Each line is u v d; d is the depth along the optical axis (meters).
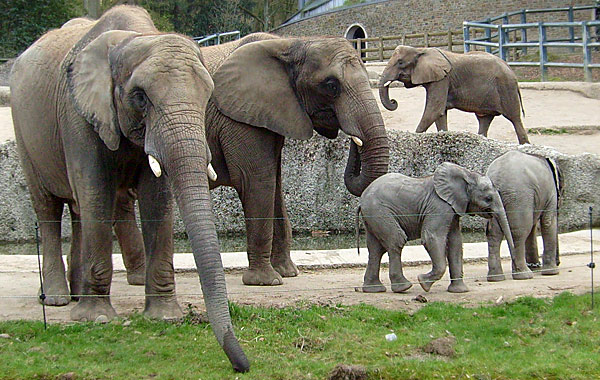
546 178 10.14
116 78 7.11
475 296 8.81
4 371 6.41
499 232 9.83
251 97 9.80
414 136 15.24
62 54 8.41
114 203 7.85
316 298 8.84
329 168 15.11
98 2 34.75
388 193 9.10
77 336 7.25
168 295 7.89
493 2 40.38
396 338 7.27
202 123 6.69
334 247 13.37
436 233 8.92
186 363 6.59
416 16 42.53
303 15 52.97
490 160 15.16
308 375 6.35
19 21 30.09
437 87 17.34
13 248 13.79
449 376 6.40
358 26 45.22
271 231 9.99
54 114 8.14
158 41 6.96
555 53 32.34
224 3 47.69
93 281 7.75
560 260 11.26
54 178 8.59
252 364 6.52
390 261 9.16
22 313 8.33
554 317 7.77
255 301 8.61
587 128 19.03
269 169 9.97
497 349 7.02
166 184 7.83
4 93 21.92
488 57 17.64
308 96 9.87
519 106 17.67
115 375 6.34
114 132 7.19
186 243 13.67
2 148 14.49
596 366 6.56
